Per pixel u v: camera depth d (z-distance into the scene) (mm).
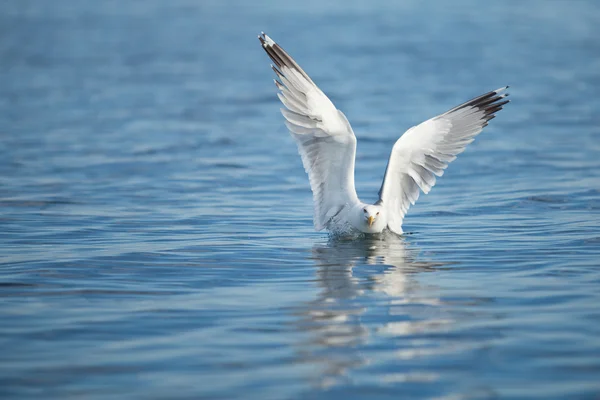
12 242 13578
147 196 17500
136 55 45688
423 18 61781
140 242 13656
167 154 22344
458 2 73062
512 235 14047
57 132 25516
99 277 11555
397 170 14289
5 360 8445
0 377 8016
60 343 8930
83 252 12922
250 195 17766
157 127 26656
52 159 21469
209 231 14531
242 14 66000
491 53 44719
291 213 16109
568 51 45250
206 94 33781
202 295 10727
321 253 13031
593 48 46250
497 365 8203
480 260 12438
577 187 17953
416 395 7574
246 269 12047
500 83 35312
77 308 10148
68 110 29750
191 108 30453
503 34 52844
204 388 7750
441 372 8070
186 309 10109
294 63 13836
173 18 64625
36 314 9906
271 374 8078
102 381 7922
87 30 57438
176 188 18344
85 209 16203
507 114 28781
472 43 48812
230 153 22578
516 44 48219
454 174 20031
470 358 8398
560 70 39031
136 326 9477
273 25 58250
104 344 8906
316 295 10688
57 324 9531
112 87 35312
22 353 8633
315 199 14359
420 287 11016
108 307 10195
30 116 28453
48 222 15055
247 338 9062
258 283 11312
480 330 9203
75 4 76688
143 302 10414
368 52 45281
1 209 16094
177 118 28391
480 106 14680
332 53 44844
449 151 14453
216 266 12203
